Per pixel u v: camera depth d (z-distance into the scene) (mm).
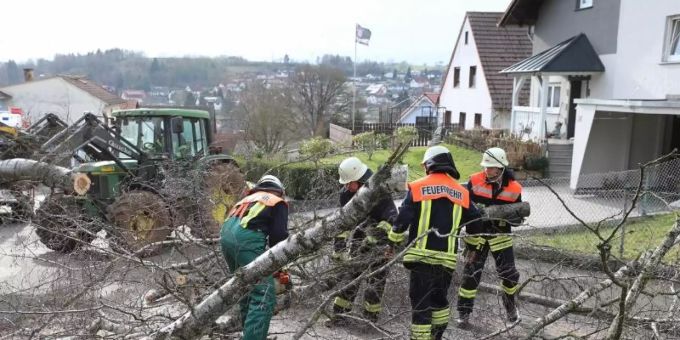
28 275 5852
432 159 4484
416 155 15766
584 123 12234
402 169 3324
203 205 5961
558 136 16188
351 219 3371
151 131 8992
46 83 30219
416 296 4301
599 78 14883
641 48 13430
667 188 9586
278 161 11867
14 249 6973
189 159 8617
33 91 30312
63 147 7613
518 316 4844
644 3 13297
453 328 4953
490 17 25297
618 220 8914
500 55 23750
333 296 3824
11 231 8430
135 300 4676
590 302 5336
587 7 15266
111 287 5457
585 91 15422
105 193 7777
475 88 24438
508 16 17906
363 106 34281
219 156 9008
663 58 12859
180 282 4641
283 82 30469
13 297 5070
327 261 4910
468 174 13758
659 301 5176
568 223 8953
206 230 5555
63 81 30125
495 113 22484
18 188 7340
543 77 15406
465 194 4441
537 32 17781
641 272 4090
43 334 4297
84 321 4367
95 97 29984
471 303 4980
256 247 3963
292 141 27078
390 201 4852
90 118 7941
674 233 4004
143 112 8969
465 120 25734
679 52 12703
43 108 30266
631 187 9719
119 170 8031
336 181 6922
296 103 30719
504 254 5070
